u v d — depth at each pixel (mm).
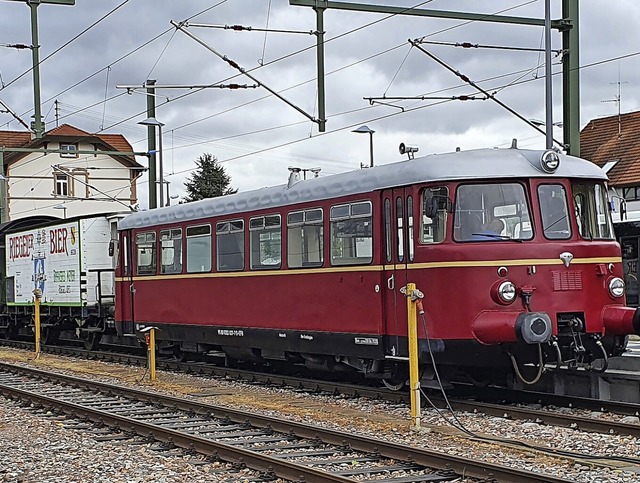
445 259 13547
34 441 12141
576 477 9172
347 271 15312
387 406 14562
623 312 13539
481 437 11438
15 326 34312
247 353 18938
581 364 13758
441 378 14641
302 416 13781
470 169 13711
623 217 14820
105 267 27766
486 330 13234
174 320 20547
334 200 15656
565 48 20047
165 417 14016
